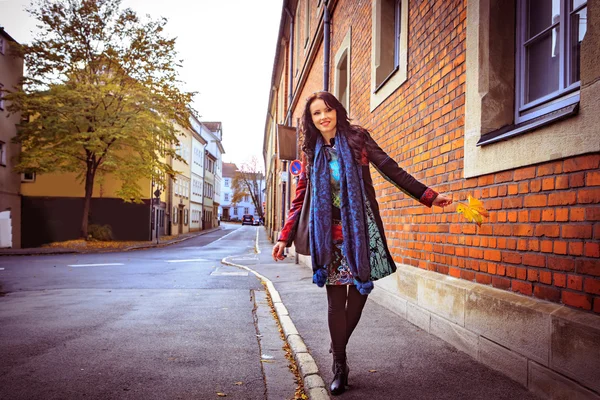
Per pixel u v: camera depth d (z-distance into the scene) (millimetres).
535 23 3482
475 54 3818
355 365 3549
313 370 3381
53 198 30000
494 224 3553
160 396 3084
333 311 3006
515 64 3713
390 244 6203
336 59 10211
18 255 20375
